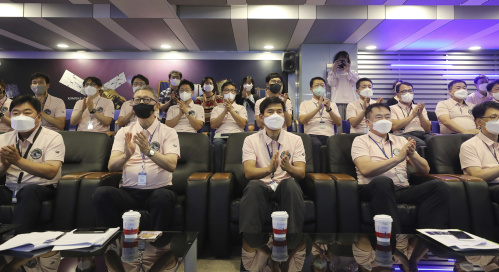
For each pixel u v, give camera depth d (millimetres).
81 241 1319
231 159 2611
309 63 6719
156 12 5133
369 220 2211
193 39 6445
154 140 2346
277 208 2213
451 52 7199
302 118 3852
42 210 2115
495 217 2156
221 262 2072
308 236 1634
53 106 3861
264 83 7215
